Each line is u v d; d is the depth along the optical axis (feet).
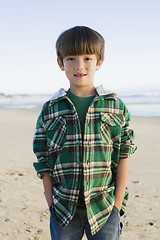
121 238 10.69
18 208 13.38
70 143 5.82
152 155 25.05
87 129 5.81
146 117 62.75
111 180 6.07
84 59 5.84
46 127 6.09
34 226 11.60
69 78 6.02
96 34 5.94
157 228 11.51
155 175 18.94
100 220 5.69
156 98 151.84
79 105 5.99
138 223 11.96
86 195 5.64
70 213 5.69
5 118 62.44
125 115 6.19
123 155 6.01
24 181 17.38
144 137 35.53
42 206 13.66
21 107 116.16
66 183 5.79
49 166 6.11
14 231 11.18
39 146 6.18
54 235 5.90
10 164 21.47
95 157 5.78
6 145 29.66
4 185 16.62
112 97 6.06
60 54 6.00
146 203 14.15
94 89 6.16
